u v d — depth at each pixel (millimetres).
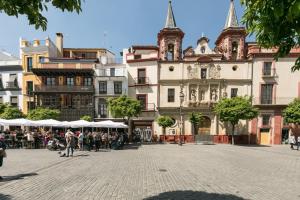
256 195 7238
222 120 32062
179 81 37156
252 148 26312
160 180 8992
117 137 23531
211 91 36906
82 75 37750
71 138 16250
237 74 36625
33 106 38312
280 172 11258
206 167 12375
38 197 6641
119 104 29469
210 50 39375
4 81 39438
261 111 34969
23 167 11445
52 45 40938
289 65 35219
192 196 6938
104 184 8203
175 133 36719
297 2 2496
